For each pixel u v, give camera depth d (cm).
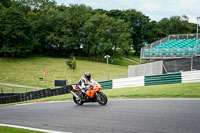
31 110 1188
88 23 8781
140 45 10269
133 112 849
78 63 7638
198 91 1301
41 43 9412
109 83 2117
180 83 1738
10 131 661
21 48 7888
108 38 8400
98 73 6150
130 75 2908
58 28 8969
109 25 8544
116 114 835
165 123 654
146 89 1595
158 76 1856
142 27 10725
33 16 9388
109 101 1243
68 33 9019
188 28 10475
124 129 623
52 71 6269
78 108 1068
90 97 1073
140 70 2744
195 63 2178
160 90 1462
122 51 8462
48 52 9262
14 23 7788
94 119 780
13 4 10350
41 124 770
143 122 683
